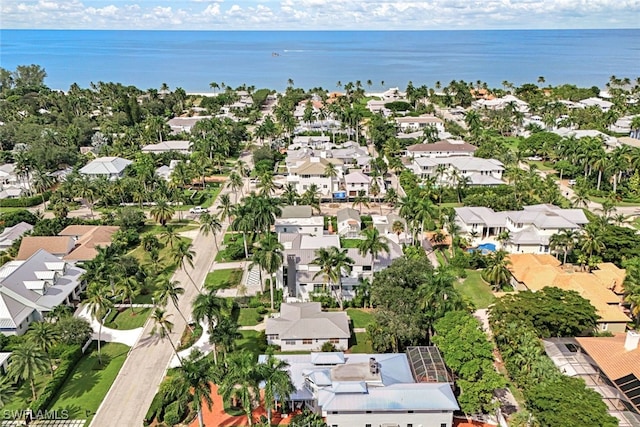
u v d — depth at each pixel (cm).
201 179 17912
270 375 6238
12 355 7050
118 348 8538
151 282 10812
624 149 16612
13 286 9212
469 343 7106
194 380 6153
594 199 15488
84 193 14588
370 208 15038
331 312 8906
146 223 14288
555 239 11019
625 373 6688
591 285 9456
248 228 11169
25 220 13712
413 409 6406
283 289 10025
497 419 6800
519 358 7281
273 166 19038
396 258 9381
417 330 7762
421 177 17275
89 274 9519
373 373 6844
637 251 10606
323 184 15688
